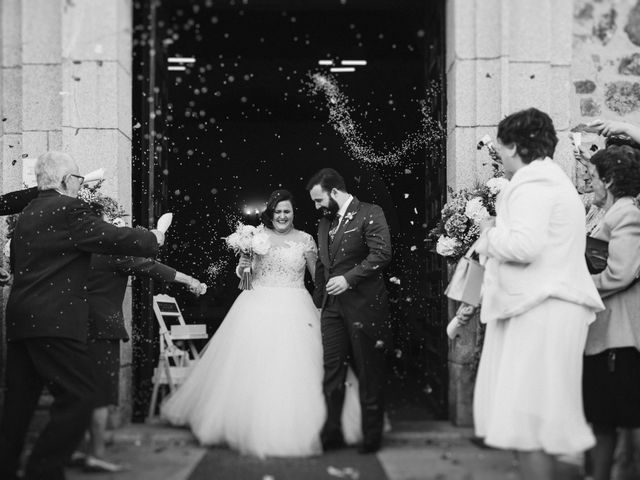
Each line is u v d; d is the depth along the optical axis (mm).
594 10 5078
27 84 4828
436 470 3678
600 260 3459
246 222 10445
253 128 10555
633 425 3295
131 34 5109
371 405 4086
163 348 5297
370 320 4180
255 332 4480
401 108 9211
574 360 2953
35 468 3275
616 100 5039
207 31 7840
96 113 4766
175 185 10422
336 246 4398
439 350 4969
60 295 3432
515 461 3760
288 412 4117
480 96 4820
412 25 7414
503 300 3016
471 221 4297
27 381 3496
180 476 3615
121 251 3553
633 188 3475
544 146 3127
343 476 3568
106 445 4309
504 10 4797
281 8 6277
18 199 4051
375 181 9492
